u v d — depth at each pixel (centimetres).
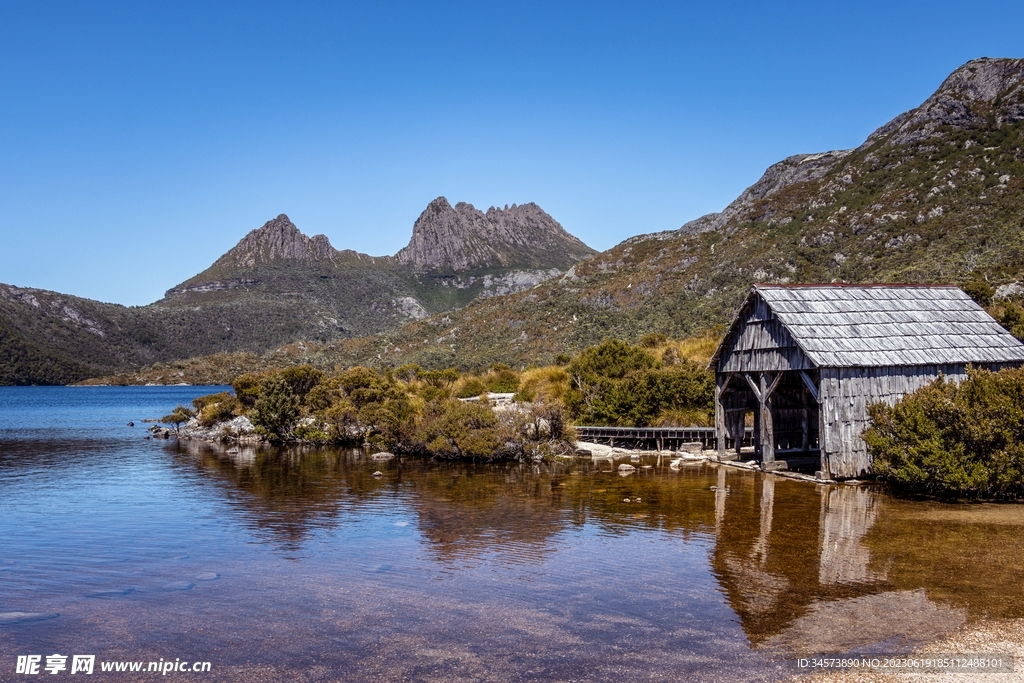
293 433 3978
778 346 2358
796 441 2938
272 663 901
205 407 5094
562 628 1001
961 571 1233
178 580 1275
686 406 3431
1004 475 1792
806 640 938
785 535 1514
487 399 3819
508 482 2361
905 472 1912
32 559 1431
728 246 13438
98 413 8156
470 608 1095
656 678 832
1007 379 1875
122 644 974
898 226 10325
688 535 1535
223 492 2236
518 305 15088
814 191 14712
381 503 1998
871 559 1316
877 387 2223
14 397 13838
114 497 2172
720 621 1016
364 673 864
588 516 1764
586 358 3969
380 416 3512
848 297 2438
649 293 12512
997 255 6931
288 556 1433
